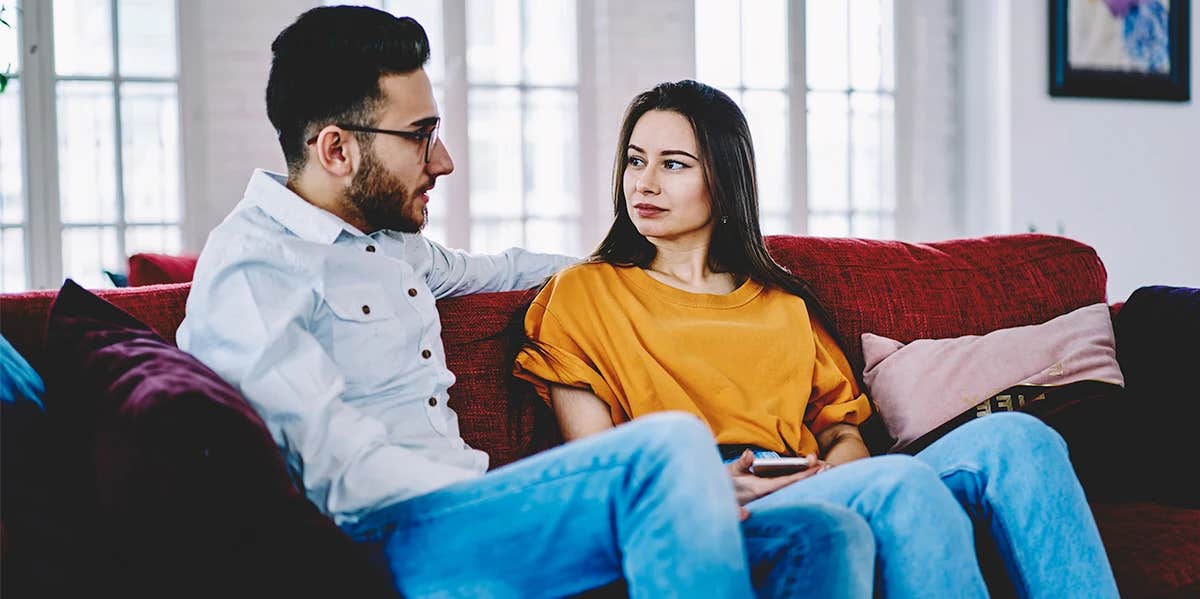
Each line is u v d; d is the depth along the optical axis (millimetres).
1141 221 5570
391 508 1456
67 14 4367
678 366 2018
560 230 5004
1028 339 2307
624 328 2027
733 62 5211
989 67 5402
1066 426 2184
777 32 5270
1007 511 1650
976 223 5504
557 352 1991
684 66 5051
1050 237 2648
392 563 1420
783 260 2361
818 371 2127
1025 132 5336
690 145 2100
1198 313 2285
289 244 1703
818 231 5379
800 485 1654
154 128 4453
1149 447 2207
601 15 4934
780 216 5320
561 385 1987
